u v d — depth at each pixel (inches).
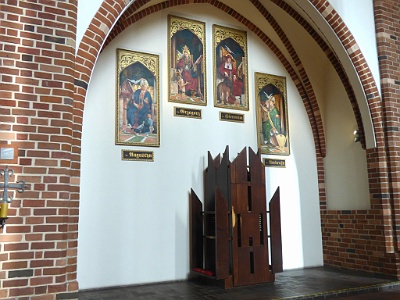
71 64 176.1
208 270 276.4
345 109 338.6
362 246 310.8
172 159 294.4
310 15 287.9
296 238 338.0
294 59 347.9
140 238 274.5
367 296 245.1
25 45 167.6
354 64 291.3
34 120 164.9
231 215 264.1
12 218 155.9
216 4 326.3
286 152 346.0
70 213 177.0
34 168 162.1
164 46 303.4
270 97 346.3
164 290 251.8
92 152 266.4
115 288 259.0
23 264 155.1
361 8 301.3
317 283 270.5
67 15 177.6
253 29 343.9
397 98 300.7
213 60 322.7
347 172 334.0
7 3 167.0
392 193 289.0
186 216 293.1
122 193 272.7
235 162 269.7
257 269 268.4
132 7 279.9
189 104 307.4
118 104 280.2
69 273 173.8
